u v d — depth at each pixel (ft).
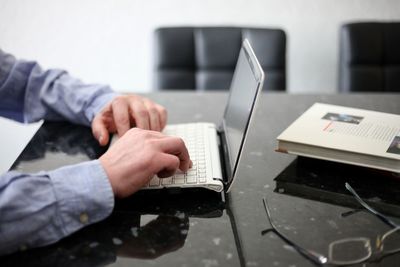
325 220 2.00
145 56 7.02
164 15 6.85
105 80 7.11
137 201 2.15
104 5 6.60
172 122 3.29
